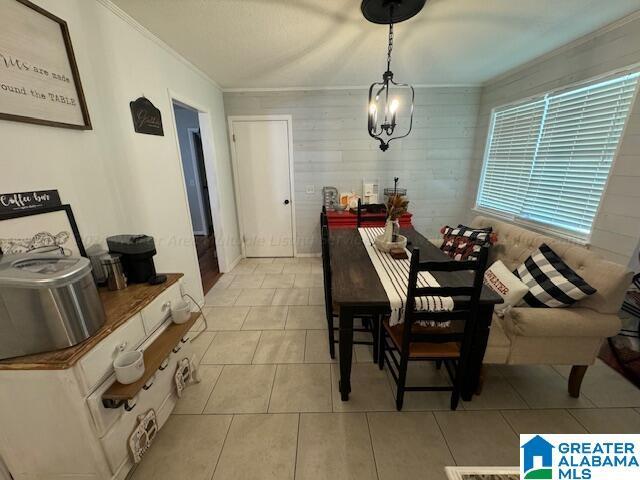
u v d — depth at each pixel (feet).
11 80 3.47
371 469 4.20
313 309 8.82
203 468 4.24
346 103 11.56
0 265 3.04
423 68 9.30
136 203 6.06
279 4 5.39
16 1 3.51
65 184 4.31
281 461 4.33
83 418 3.20
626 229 6.19
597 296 4.79
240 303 9.23
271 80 10.34
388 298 4.58
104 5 5.10
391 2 5.03
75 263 3.35
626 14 5.96
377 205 11.27
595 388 5.56
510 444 4.54
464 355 4.65
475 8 5.70
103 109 5.10
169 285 4.83
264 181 12.64
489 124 10.92
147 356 4.14
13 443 3.35
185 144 16.62
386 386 5.74
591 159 6.93
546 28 6.59
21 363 2.94
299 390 5.65
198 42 7.04
